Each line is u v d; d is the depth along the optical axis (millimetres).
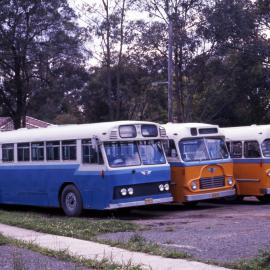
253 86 42781
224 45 40219
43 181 18172
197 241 11336
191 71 41094
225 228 13125
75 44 41812
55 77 42219
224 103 42969
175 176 17531
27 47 40438
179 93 41750
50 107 43594
